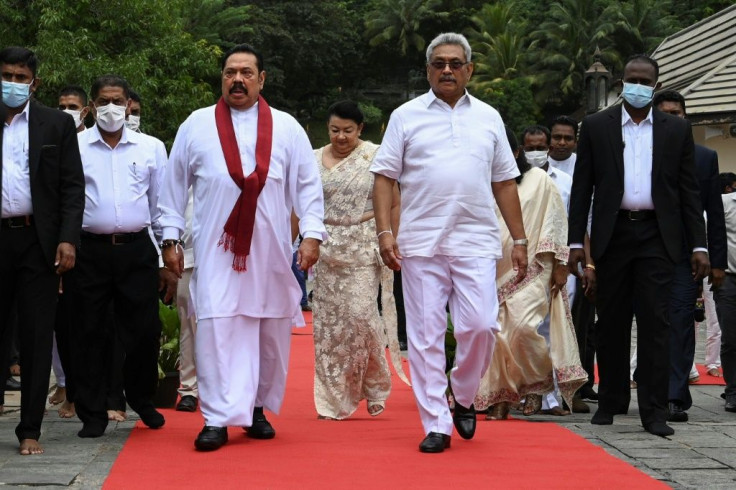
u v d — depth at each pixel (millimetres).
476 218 5715
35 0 22359
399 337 12867
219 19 55656
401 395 8578
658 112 6516
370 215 7375
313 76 67188
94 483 4746
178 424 6539
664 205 6422
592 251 6562
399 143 5785
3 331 5715
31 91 5656
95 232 6094
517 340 6938
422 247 5691
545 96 62344
